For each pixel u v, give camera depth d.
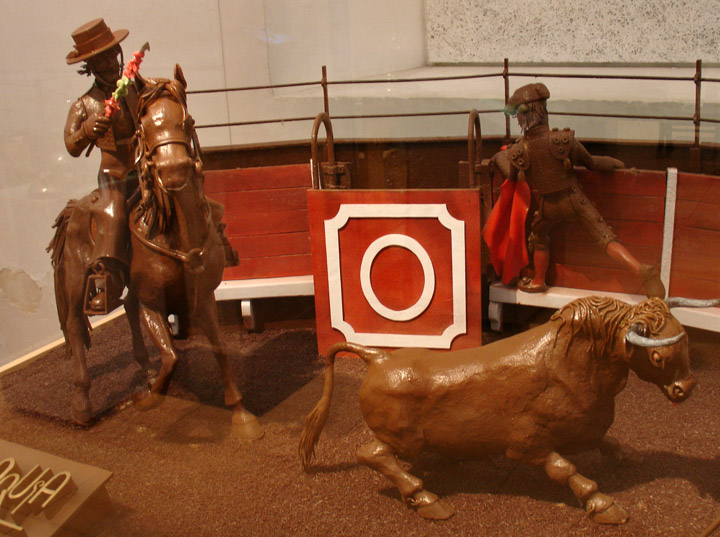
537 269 1.43
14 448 1.40
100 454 1.37
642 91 1.38
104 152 1.48
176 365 1.50
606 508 1.20
